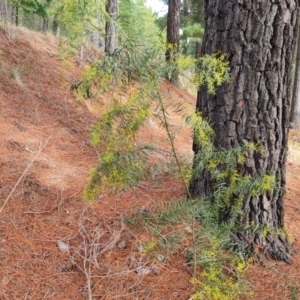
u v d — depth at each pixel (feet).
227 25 6.81
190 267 6.81
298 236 8.80
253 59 6.79
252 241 7.47
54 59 19.89
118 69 5.49
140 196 9.16
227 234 6.97
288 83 7.20
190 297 6.16
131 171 6.26
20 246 6.95
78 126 14.17
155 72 5.50
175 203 6.76
